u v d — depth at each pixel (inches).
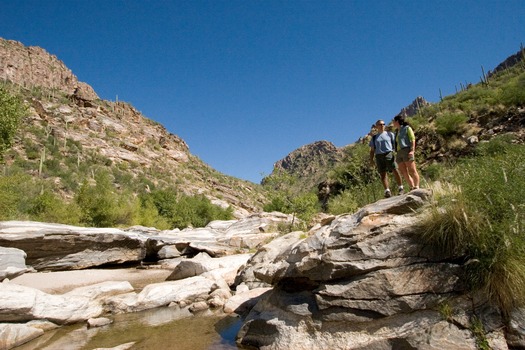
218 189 4190.5
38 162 2358.5
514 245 164.7
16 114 729.6
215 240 748.6
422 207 198.8
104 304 296.7
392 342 168.9
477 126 794.2
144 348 203.2
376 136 282.4
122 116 4660.4
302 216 744.3
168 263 639.1
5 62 5393.7
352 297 186.1
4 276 343.6
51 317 250.7
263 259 383.6
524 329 152.9
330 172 1035.9
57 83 6279.5
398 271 183.6
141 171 3395.7
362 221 212.7
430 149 820.0
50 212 1096.2
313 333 188.7
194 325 249.4
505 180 183.8
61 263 530.9
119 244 623.8
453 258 180.1
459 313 166.9
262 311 224.8
